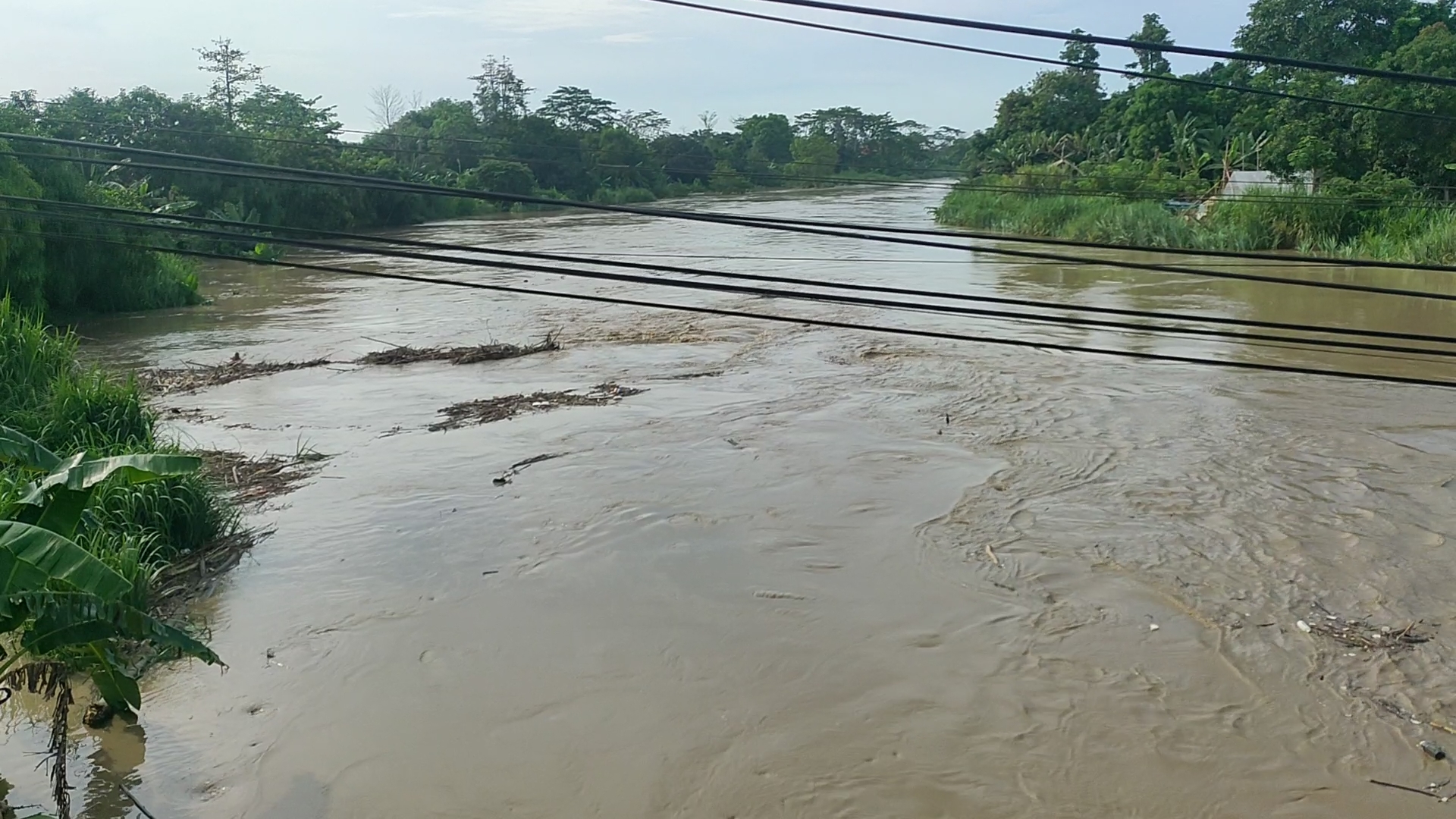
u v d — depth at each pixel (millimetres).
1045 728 6469
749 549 9211
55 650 6512
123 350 20188
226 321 23797
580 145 64500
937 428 13078
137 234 25359
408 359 18391
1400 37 46500
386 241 7438
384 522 10008
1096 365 17031
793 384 15805
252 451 12547
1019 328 21141
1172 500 10234
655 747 6352
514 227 52750
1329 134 37875
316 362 18312
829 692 6891
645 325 21891
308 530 9836
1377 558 8758
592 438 12797
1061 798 5836
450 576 8758
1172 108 54031
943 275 30719
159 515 9000
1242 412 13641
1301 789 5863
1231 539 9242
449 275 33000
